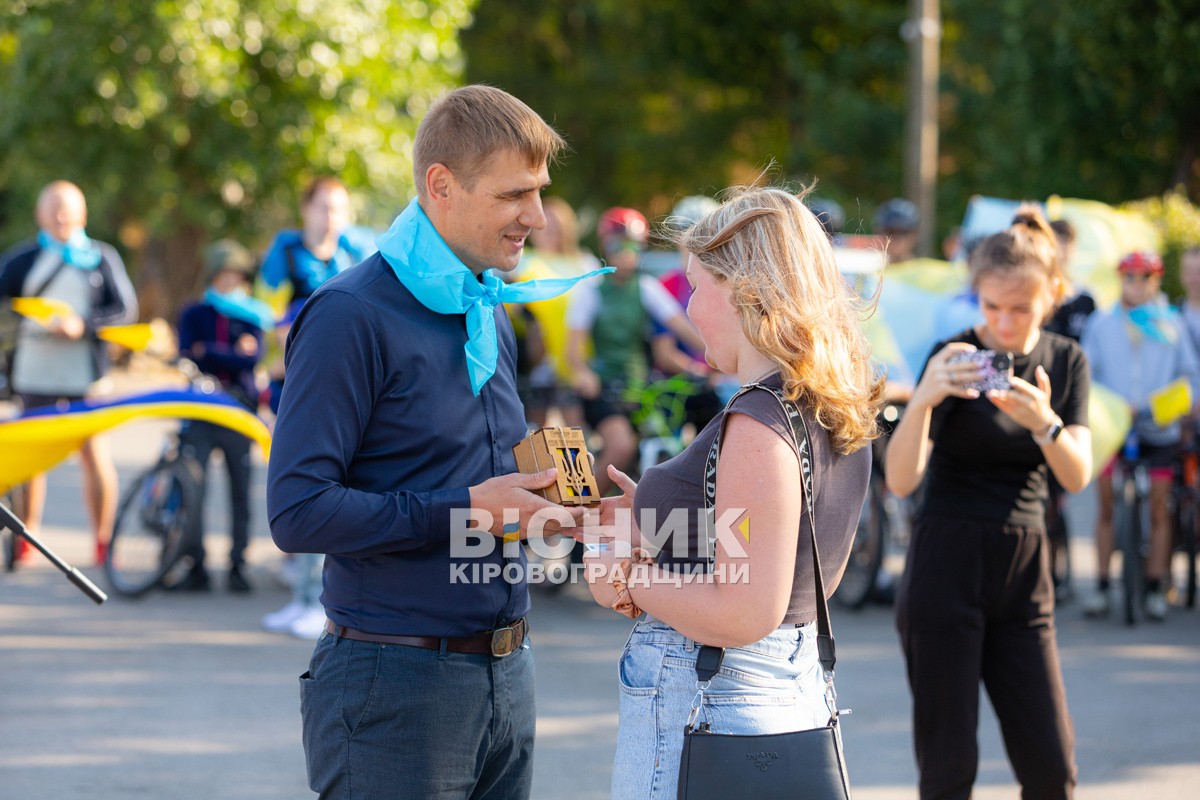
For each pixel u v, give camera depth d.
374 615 2.93
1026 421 4.05
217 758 5.63
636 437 8.51
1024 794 4.24
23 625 7.80
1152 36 20.91
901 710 6.48
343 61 22.17
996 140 24.38
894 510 8.86
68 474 13.55
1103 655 7.58
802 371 2.73
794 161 32.16
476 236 2.96
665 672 2.85
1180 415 8.38
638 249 8.59
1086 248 10.05
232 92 21.64
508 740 3.11
